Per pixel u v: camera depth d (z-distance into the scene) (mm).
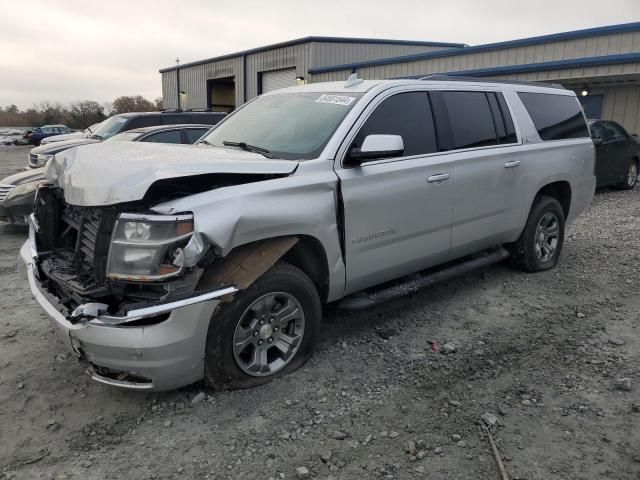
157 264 2896
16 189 7926
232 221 3064
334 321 4562
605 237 7457
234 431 3070
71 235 3723
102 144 4027
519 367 3801
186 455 2877
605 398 3393
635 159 11992
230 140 4391
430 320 4609
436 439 2994
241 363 3371
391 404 3336
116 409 3297
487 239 5059
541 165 5445
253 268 3254
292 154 3836
